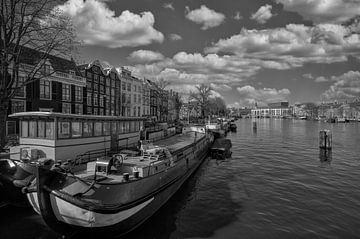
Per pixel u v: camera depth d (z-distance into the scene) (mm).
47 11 17422
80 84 40250
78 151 13250
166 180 13008
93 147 14273
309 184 17359
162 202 12438
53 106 34906
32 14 16578
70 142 12758
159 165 12016
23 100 30312
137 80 61312
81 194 8070
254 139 48250
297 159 27109
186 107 110750
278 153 31156
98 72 46438
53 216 8125
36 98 32125
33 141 12578
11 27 16391
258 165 24047
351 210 12656
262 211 12547
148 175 10766
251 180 18531
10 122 28812
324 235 10078
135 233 10039
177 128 34625
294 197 14633
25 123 12953
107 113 49438
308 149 34531
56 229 8461
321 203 13641
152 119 64688
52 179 8102
